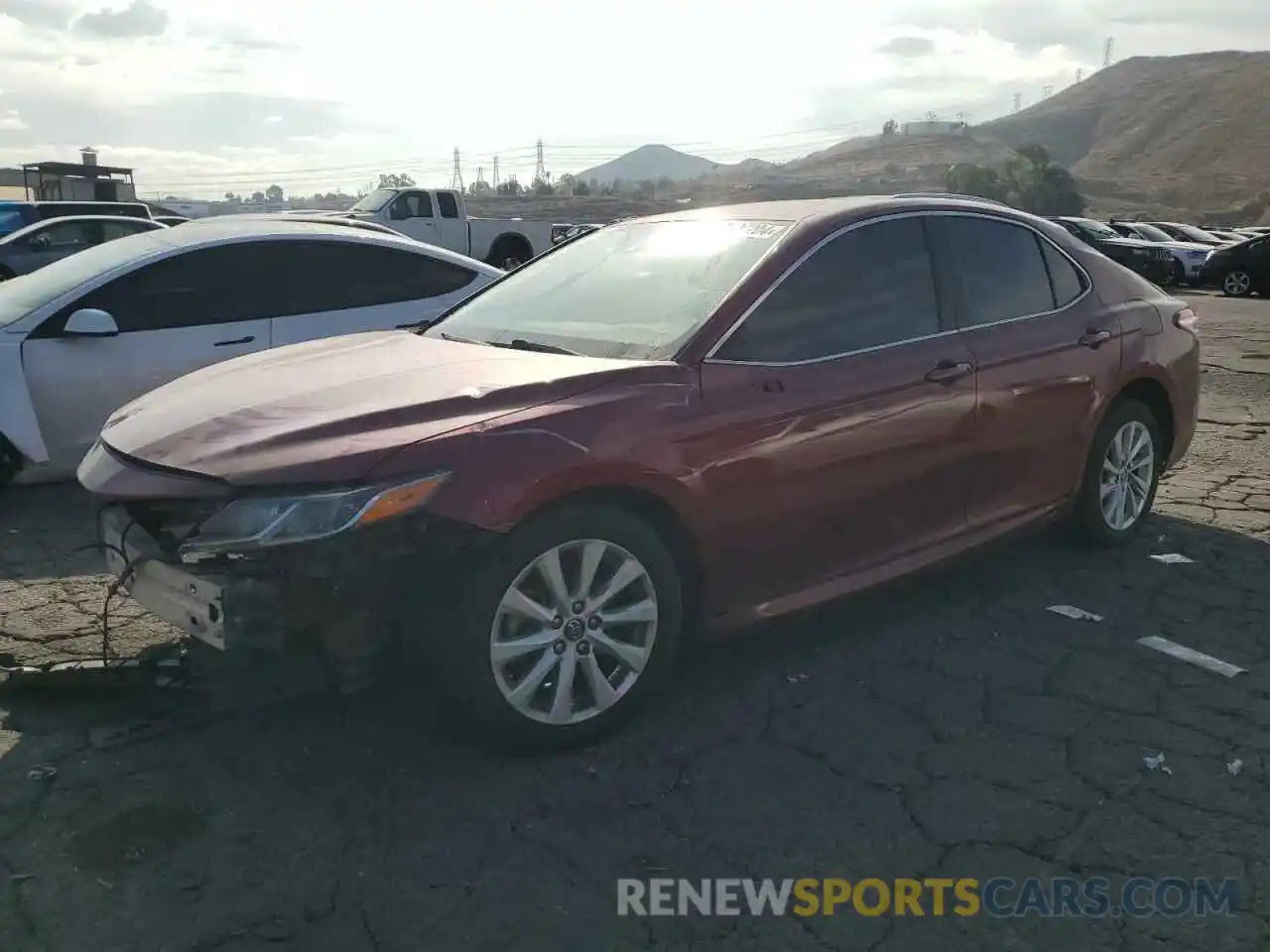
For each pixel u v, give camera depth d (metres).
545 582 3.21
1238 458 7.50
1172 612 4.55
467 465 3.03
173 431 3.33
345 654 3.02
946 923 2.63
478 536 3.01
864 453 3.91
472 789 3.15
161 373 6.12
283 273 6.56
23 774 3.21
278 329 6.49
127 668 3.65
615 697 3.39
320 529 2.88
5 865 2.78
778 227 4.13
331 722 3.52
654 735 3.49
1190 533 5.66
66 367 5.88
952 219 4.54
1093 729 3.57
